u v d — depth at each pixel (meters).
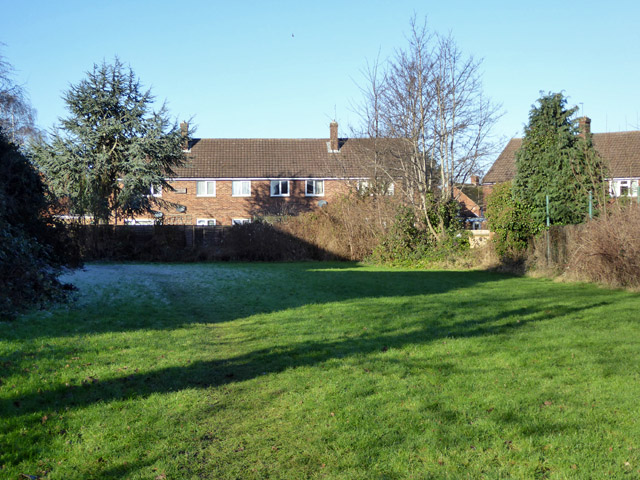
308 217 30.66
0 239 10.94
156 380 6.27
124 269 22.22
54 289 11.91
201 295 14.24
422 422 4.78
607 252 15.19
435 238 26.22
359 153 33.16
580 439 4.31
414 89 27.98
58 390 5.74
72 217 28.94
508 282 17.48
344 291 15.12
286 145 47.59
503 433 4.48
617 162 38.19
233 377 6.41
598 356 6.80
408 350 7.48
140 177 34.81
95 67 34.91
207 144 47.25
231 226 30.30
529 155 22.38
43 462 4.13
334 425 4.79
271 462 4.16
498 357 6.93
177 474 3.97
